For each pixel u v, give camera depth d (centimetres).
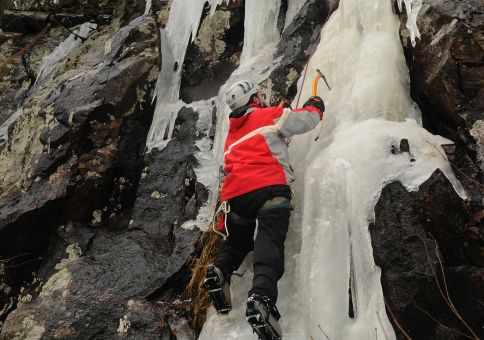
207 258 368
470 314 302
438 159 320
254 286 294
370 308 299
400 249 303
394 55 370
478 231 312
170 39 531
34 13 639
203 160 435
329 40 413
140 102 476
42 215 429
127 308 360
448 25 355
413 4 381
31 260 427
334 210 320
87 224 441
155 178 440
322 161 333
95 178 444
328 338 293
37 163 452
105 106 457
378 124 340
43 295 383
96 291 375
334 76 396
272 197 314
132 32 502
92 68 512
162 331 347
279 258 305
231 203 325
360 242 311
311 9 453
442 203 310
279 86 432
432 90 354
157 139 473
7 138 507
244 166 322
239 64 505
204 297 350
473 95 343
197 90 500
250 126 334
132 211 429
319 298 305
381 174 317
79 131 448
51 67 596
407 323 297
